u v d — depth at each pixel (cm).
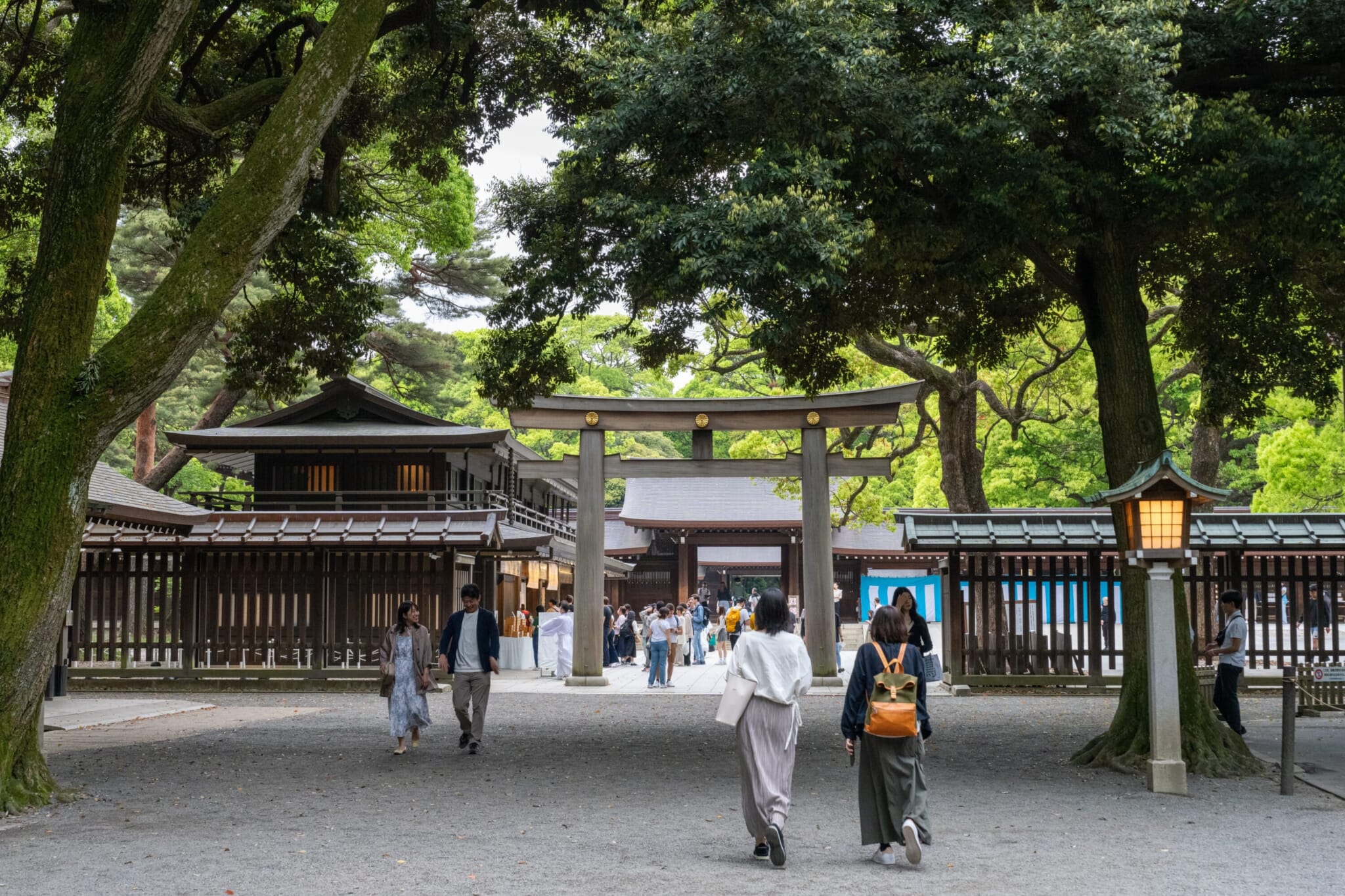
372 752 1323
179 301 958
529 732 1534
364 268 2742
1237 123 1072
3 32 1506
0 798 913
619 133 1116
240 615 2353
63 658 2059
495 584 3394
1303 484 3519
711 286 1052
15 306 1502
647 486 4803
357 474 3203
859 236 1045
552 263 1383
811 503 2295
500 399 1562
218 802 974
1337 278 1338
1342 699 1479
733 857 754
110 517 1878
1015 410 2984
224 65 1591
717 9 1097
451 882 682
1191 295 1445
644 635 3534
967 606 2134
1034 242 1236
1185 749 1143
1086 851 775
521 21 1560
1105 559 2136
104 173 964
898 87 1095
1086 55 1012
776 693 734
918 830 725
